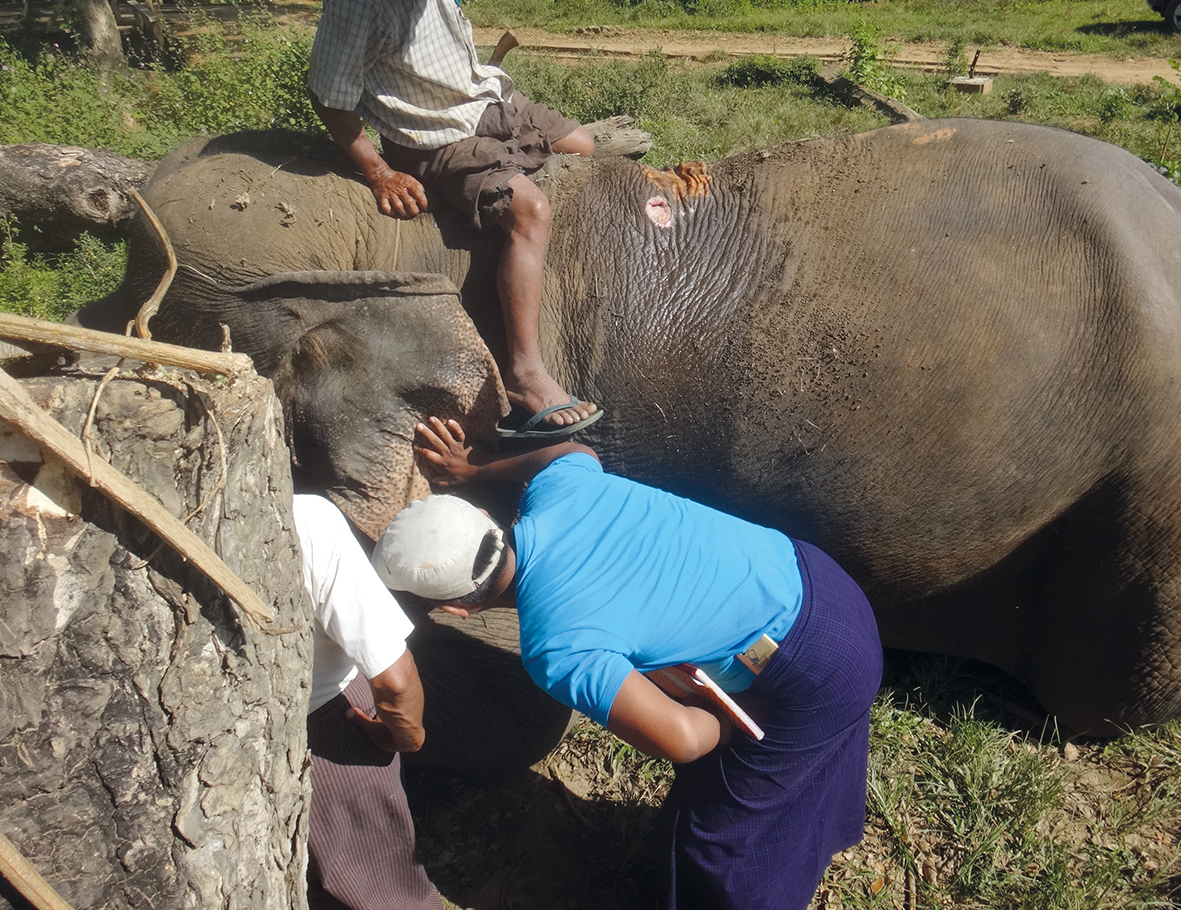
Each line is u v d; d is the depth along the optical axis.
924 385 3.31
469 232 3.43
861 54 12.41
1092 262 3.25
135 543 1.67
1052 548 3.50
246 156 3.51
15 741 1.62
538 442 3.48
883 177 3.53
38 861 1.70
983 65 15.67
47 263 6.68
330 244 3.43
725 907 2.77
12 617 1.57
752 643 2.56
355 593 2.40
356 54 3.10
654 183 3.62
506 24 19.97
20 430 1.46
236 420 1.75
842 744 2.73
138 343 1.61
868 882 3.22
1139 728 3.61
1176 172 7.02
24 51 13.51
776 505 3.57
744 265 3.48
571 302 3.49
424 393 3.33
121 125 9.23
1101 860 3.25
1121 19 19.52
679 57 16.17
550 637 2.46
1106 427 3.22
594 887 3.26
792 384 3.39
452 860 3.35
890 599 3.72
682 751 2.44
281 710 2.10
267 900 2.11
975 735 3.59
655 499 2.72
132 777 1.76
